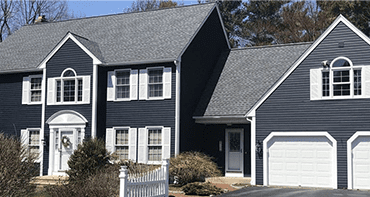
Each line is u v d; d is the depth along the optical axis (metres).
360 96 20.38
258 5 47.34
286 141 21.75
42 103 26.86
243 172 25.50
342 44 20.86
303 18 42.03
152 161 24.39
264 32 45.47
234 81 26.67
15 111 28.09
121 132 25.38
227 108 24.91
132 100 25.17
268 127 22.03
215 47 29.03
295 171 21.44
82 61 25.83
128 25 29.06
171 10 29.11
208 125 26.69
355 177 20.27
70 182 18.05
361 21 38.50
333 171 20.64
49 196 16.14
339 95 20.86
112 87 25.64
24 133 27.58
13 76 28.41
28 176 13.84
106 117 25.61
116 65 25.58
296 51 26.88
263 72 26.39
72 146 25.53
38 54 28.89
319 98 21.11
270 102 22.09
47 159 26.16
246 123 25.61
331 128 20.80
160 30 27.34
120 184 14.81
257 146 22.14
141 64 25.14
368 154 20.17
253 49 28.58
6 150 13.23
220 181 23.27
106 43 27.72
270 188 20.55
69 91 26.22
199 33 26.78
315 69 21.30
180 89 24.38
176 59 24.02
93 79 25.44
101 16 31.25
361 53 20.48
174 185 21.06
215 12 29.08
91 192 15.59
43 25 32.62
